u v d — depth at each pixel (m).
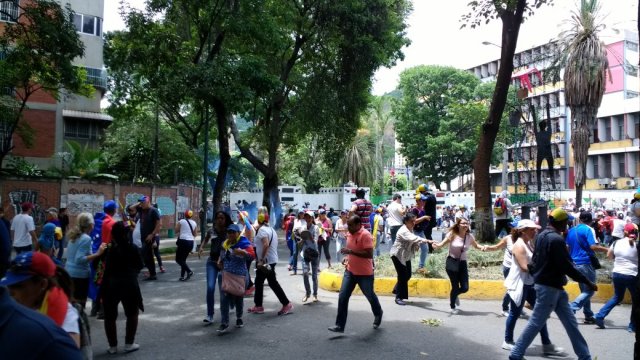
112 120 27.72
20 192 19.23
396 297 9.18
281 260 16.81
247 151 25.23
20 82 17.84
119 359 5.87
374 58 25.22
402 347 6.39
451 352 6.19
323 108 26.14
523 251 6.12
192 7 18.34
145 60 18.23
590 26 24.16
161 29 17.81
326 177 58.25
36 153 25.80
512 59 13.68
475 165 14.04
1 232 2.64
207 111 20.30
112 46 20.14
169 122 31.05
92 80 27.11
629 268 7.30
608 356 6.11
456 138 51.25
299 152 52.69
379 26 24.95
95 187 21.38
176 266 14.59
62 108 26.67
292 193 40.62
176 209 25.80
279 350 6.25
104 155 29.47
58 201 20.12
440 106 54.72
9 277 2.62
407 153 55.03
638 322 3.91
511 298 6.30
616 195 42.66
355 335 6.98
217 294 10.05
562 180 56.88
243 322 7.74
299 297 9.93
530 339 5.59
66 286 3.20
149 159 32.19
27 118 25.72
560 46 25.14
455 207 33.69
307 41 24.95
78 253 7.12
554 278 5.50
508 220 14.28
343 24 24.11
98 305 8.00
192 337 6.88
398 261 9.06
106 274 6.07
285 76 24.41
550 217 5.74
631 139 48.38
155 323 7.69
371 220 15.76
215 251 7.69
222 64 16.66
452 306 8.51
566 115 57.06
